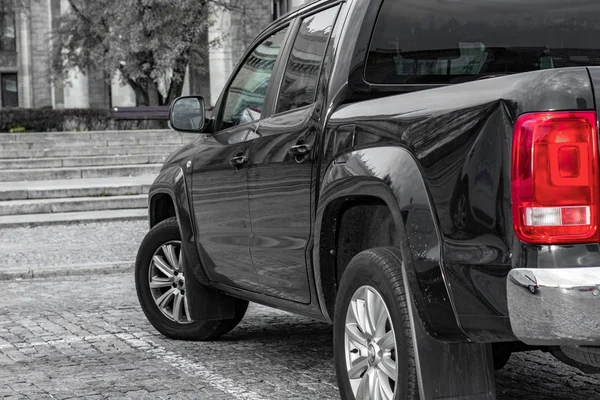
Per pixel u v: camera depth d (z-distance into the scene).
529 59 5.11
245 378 6.40
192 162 7.12
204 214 6.91
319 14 5.87
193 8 41.56
